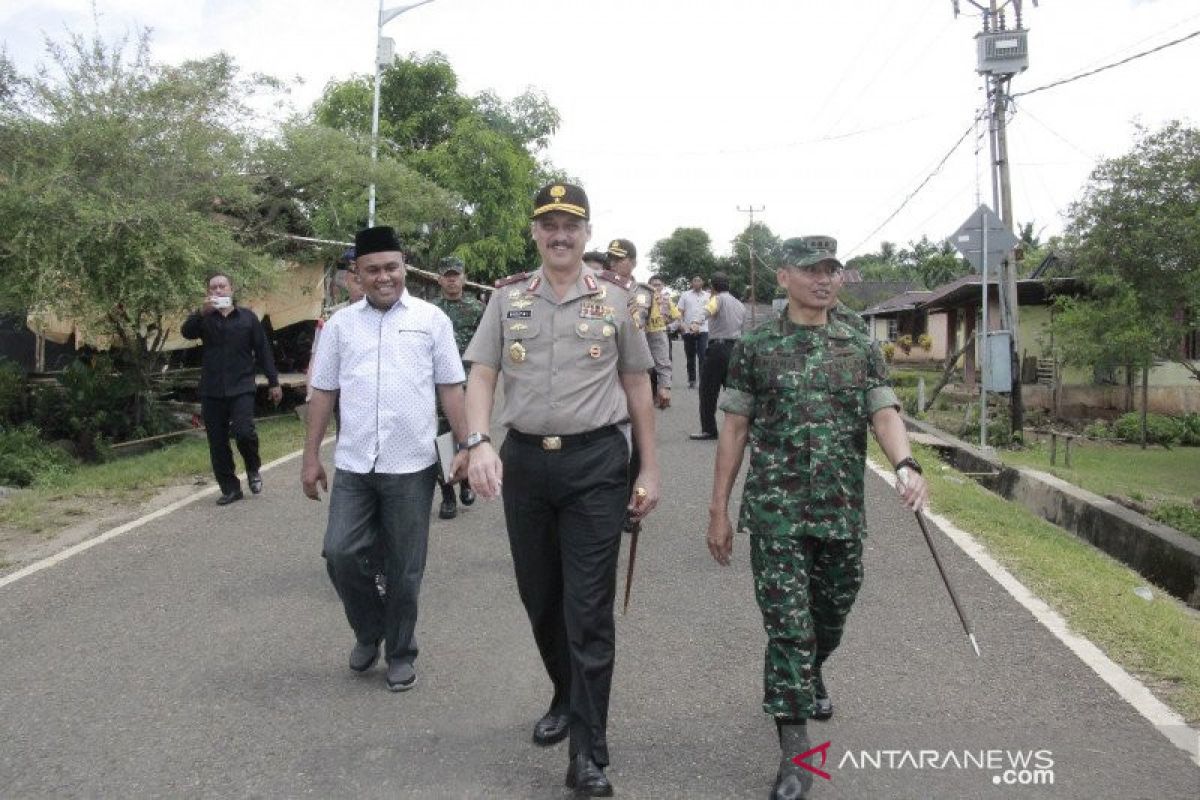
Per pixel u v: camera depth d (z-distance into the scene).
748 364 3.62
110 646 5.04
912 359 43.00
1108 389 23.41
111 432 12.13
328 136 15.23
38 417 11.55
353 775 3.68
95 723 4.14
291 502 8.45
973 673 4.54
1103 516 9.25
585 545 3.56
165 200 11.22
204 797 3.53
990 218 13.71
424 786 3.59
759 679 4.54
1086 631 5.05
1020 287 24.16
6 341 15.84
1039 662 4.64
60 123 11.24
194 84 12.43
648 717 4.15
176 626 5.33
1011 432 17.91
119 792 3.57
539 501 3.65
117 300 10.86
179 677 4.62
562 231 3.62
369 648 4.66
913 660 4.72
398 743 3.94
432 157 26.67
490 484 3.52
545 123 30.98
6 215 10.35
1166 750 3.76
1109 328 19.38
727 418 3.67
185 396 15.05
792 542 3.48
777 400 3.55
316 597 5.81
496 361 3.74
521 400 3.63
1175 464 16.97
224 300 8.12
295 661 4.82
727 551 3.73
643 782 3.60
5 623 5.41
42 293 10.22
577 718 3.50
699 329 17.88
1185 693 4.27
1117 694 4.26
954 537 7.06
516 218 27.23
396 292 4.53
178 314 12.20
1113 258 19.53
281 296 16.70
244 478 9.62
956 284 27.66
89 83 11.68
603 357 3.63
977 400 23.27
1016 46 16.86
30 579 6.24
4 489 9.14
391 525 4.44
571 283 3.70
